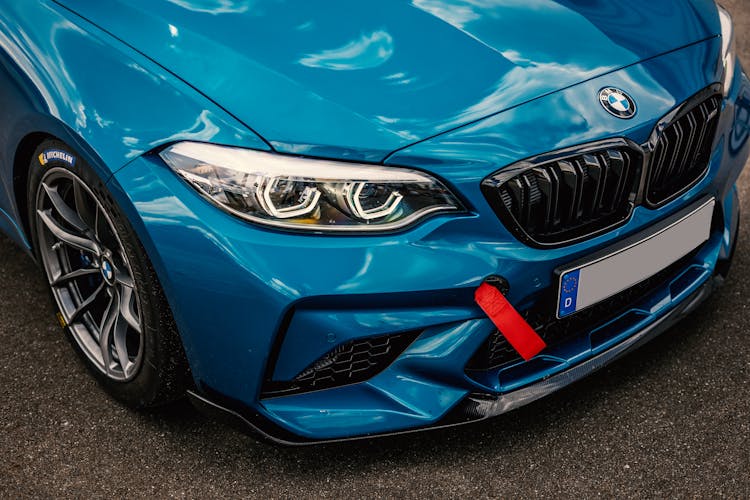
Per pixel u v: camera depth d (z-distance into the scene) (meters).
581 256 2.00
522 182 1.89
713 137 2.26
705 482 2.04
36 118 2.05
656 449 2.13
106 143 1.90
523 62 2.04
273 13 2.10
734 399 2.28
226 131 1.83
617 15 2.28
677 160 2.16
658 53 2.19
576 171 1.93
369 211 1.81
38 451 2.16
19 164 2.27
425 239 1.84
